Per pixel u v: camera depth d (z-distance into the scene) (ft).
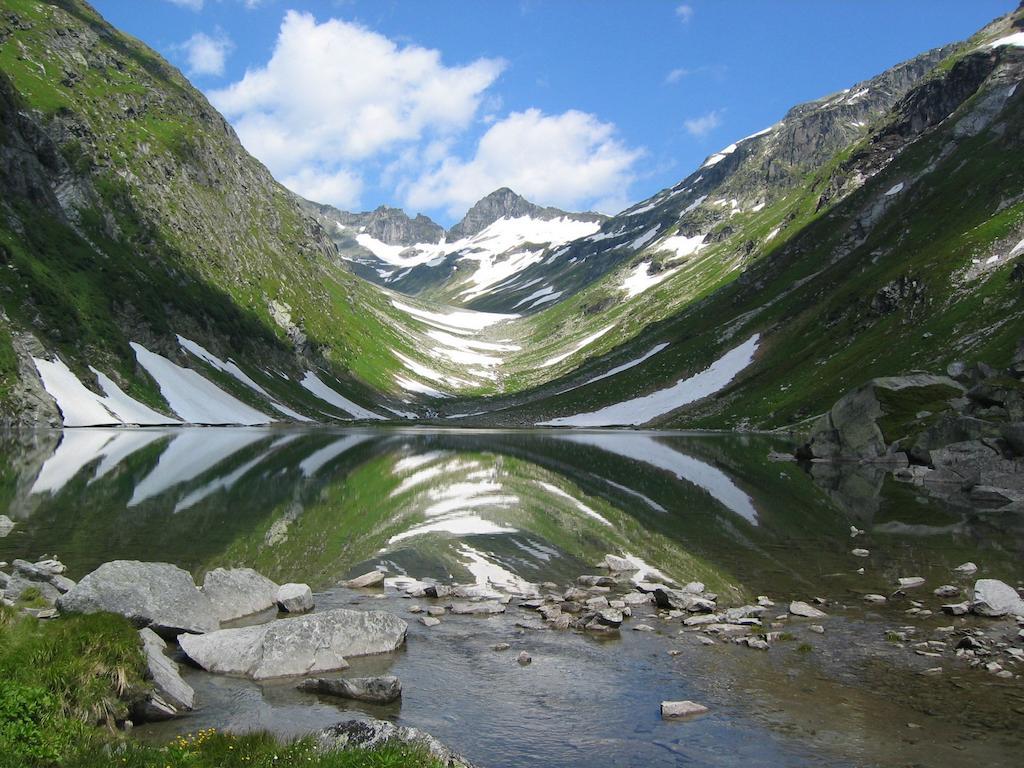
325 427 559.79
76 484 167.73
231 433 395.14
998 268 420.77
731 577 92.79
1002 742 45.52
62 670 44.80
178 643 64.64
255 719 48.98
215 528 118.21
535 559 103.19
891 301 475.72
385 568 96.94
